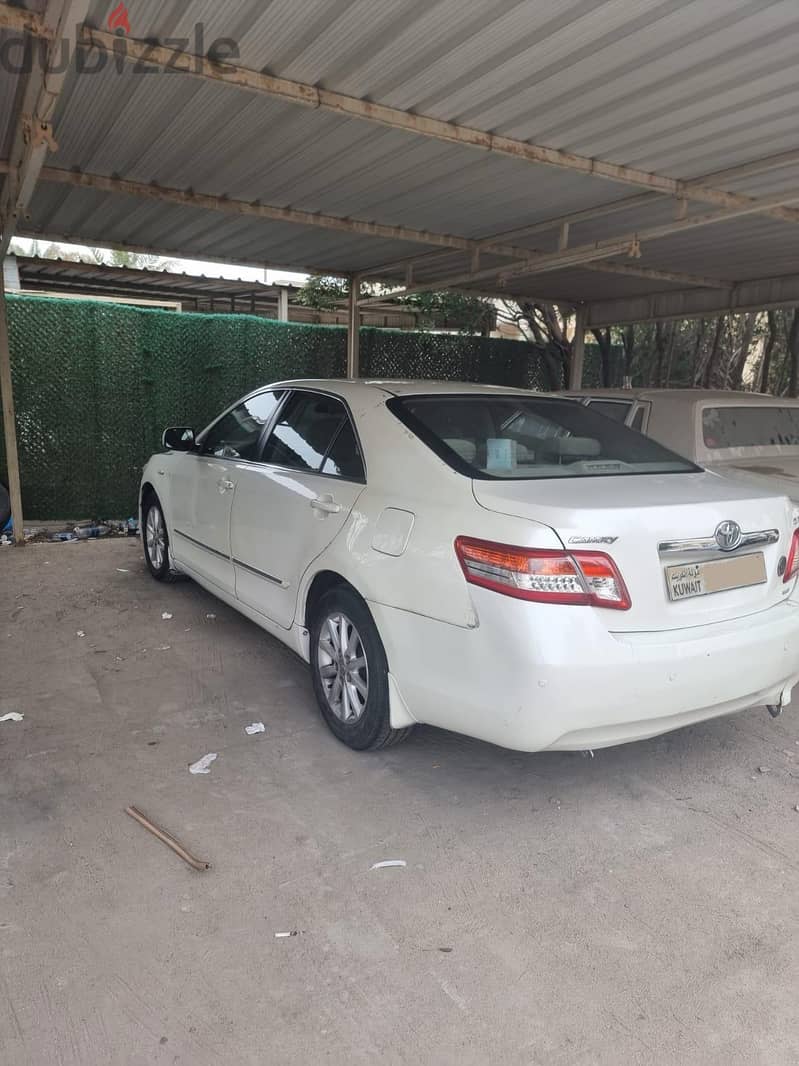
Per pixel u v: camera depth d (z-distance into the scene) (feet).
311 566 11.85
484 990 7.17
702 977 7.38
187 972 7.27
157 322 27.55
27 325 25.57
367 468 11.37
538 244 25.73
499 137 15.52
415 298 41.34
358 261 29.32
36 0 9.98
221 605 18.44
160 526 19.76
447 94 13.60
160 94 14.07
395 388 12.67
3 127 14.98
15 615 17.46
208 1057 6.40
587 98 13.73
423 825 9.73
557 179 18.74
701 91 13.42
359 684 11.20
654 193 19.63
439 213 22.13
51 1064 6.28
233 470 14.99
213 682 13.93
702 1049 6.57
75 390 26.45
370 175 18.62
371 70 12.71
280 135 16.05
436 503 9.89
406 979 7.28
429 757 11.40
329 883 8.58
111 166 18.31
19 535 24.23
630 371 43.04
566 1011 6.95
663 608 9.11
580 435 12.30
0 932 7.69
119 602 18.53
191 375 28.60
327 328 32.27
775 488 16.61
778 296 30.09
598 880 8.76
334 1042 6.58
